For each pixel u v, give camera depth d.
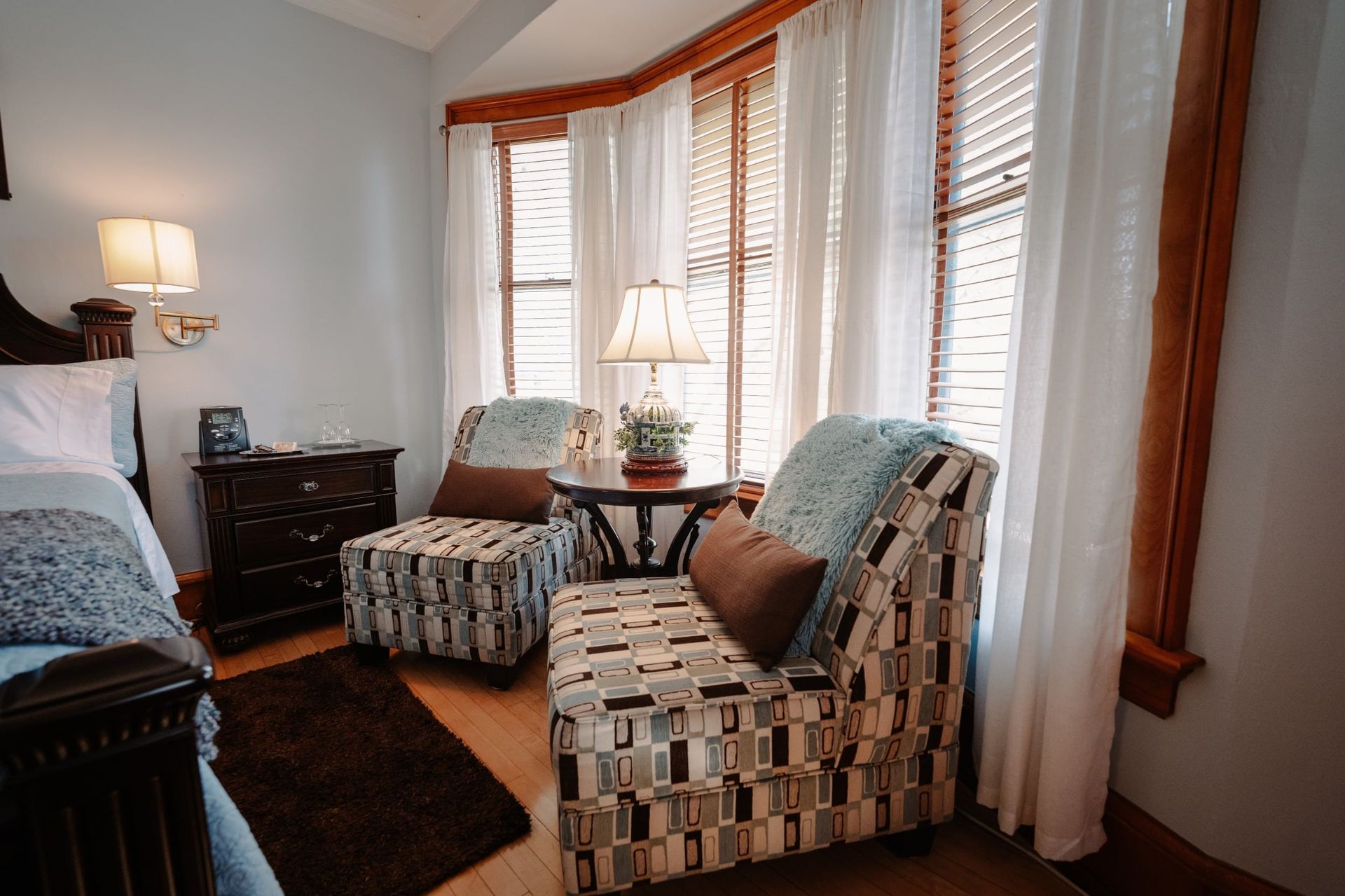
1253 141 0.98
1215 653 1.06
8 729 0.45
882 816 1.24
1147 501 1.14
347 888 1.23
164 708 0.52
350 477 2.60
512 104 3.05
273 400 2.85
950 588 1.24
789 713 1.15
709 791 1.12
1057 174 1.21
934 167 1.70
